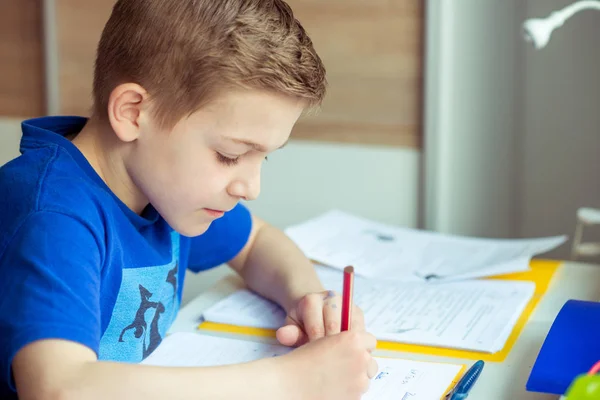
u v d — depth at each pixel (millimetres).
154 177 808
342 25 1816
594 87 1760
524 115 1822
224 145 770
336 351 709
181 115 767
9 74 2051
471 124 1781
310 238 1224
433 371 785
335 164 1872
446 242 1239
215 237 1086
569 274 1119
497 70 1769
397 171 1826
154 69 774
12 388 670
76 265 702
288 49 769
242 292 1062
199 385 661
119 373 647
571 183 1818
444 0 1719
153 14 779
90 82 1986
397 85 1799
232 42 746
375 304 994
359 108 1837
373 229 1288
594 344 744
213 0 764
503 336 879
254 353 850
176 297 989
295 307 934
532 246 1189
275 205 1938
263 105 757
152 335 914
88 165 830
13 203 747
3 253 710
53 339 650
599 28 1731
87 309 687
